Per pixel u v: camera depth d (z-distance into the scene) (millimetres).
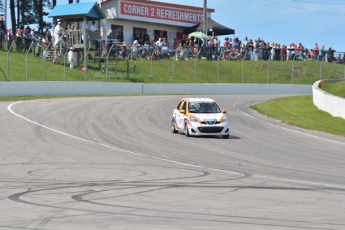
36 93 48906
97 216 11266
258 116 39312
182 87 61188
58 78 55438
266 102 48562
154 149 23516
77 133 27625
